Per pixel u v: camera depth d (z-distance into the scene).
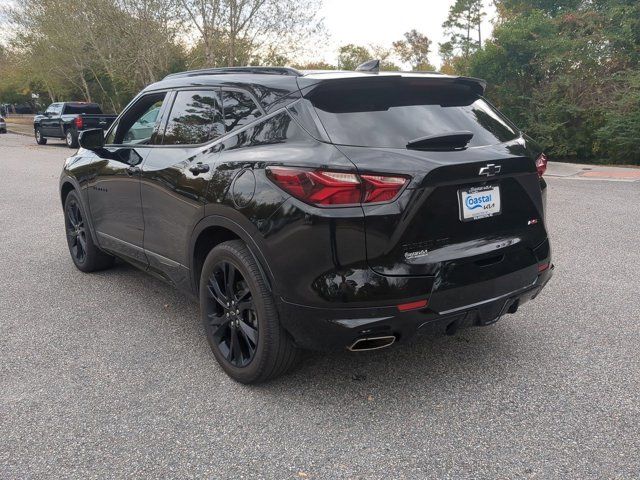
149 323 4.27
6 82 48.78
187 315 4.44
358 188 2.65
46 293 4.96
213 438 2.78
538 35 15.99
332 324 2.76
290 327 2.92
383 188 2.66
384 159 2.70
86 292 4.98
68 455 2.66
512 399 3.10
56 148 22.67
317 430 2.84
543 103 15.76
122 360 3.65
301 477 2.49
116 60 26.86
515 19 16.91
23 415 3.01
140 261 4.38
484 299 3.01
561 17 16.91
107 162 4.54
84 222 5.21
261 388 3.26
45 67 36.00
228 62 23.94
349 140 2.80
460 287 2.89
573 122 15.77
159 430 2.86
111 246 4.79
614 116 14.29
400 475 2.49
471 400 3.10
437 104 3.21
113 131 4.71
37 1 33.19
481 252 2.95
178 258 3.76
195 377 3.41
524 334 3.95
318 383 3.31
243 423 2.91
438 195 2.78
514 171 3.10
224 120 3.44
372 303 2.71
